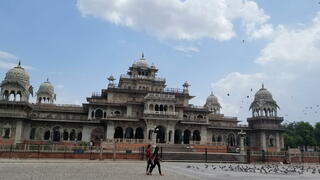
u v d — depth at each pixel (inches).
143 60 3779.5
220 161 2225.6
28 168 1141.7
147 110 3085.6
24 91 2957.7
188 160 2212.1
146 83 3599.9
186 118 3444.9
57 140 3230.8
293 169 1499.8
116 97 3390.7
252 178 981.2
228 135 3703.3
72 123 3235.7
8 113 2824.8
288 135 5290.4
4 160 1638.8
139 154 2143.2
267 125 3609.7
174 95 3240.7
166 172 1151.6
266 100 3725.4
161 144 2773.1
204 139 3324.3
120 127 3164.4
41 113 3253.0
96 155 2084.2
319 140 5123.0
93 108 3284.9
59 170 1088.2
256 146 3718.0
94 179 834.8
